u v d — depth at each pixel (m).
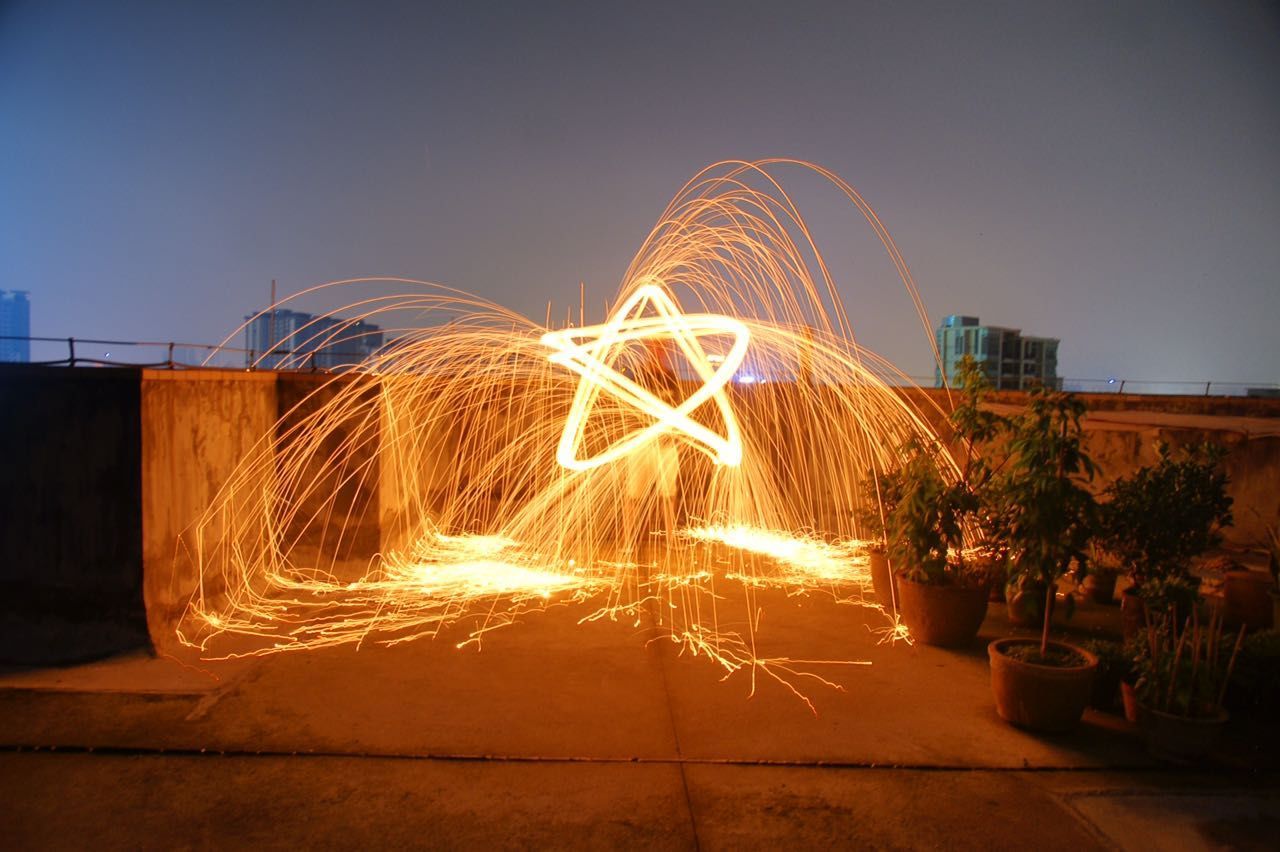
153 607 4.76
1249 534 7.73
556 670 4.57
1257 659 4.23
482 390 8.33
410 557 7.16
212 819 3.02
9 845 2.83
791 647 5.09
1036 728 3.88
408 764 3.45
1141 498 5.17
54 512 4.66
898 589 5.38
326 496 6.46
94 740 3.61
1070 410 4.00
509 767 3.44
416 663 4.64
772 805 3.19
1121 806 3.25
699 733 3.81
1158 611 4.52
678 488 8.86
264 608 5.67
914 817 3.13
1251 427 8.28
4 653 4.57
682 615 5.71
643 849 2.88
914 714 4.09
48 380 4.61
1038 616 5.68
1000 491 4.54
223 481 5.55
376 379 6.59
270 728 3.76
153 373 4.73
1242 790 3.41
